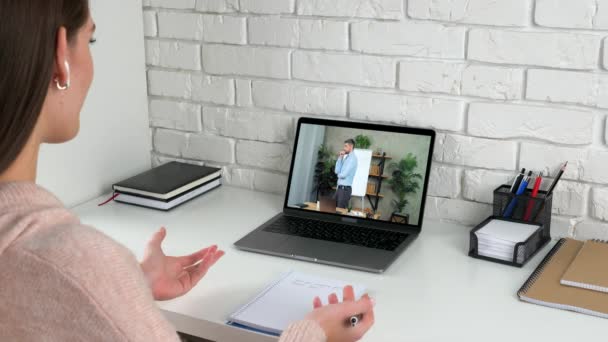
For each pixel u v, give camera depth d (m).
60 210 0.72
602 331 1.16
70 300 0.66
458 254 1.48
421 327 1.18
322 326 0.97
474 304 1.26
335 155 1.68
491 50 1.54
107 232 1.62
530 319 1.21
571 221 1.56
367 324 1.03
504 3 1.50
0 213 0.68
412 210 1.59
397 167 1.62
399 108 1.66
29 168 0.74
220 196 1.87
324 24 1.70
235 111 1.88
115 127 1.90
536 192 1.52
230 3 1.80
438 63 1.60
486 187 1.62
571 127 1.50
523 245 1.40
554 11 1.46
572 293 1.27
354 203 1.65
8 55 0.65
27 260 0.66
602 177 1.50
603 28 1.42
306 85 1.77
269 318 1.18
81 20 0.74
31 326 0.67
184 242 1.55
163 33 1.91
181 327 1.24
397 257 1.46
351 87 1.71
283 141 1.84
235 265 1.43
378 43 1.65
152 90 1.98
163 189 1.75
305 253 1.46
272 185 1.89
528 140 1.56
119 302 0.67
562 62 1.48
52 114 0.75
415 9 1.59
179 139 1.99
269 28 1.76
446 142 1.64
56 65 0.71
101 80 1.83
